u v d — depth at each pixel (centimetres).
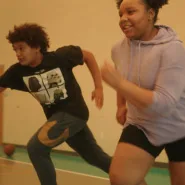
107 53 396
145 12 126
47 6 457
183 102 133
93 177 295
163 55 122
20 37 198
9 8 510
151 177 308
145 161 134
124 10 128
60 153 446
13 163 366
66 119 202
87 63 219
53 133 197
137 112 137
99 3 401
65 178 291
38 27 209
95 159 212
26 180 281
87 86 418
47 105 210
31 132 487
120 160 132
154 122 133
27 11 485
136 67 132
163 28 133
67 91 207
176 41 125
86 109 214
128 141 135
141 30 128
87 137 213
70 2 430
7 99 516
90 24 411
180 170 143
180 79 119
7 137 518
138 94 115
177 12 339
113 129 394
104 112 402
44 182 199
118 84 114
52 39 453
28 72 208
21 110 500
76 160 394
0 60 523
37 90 207
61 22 442
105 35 396
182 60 121
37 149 195
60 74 205
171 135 136
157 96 116
